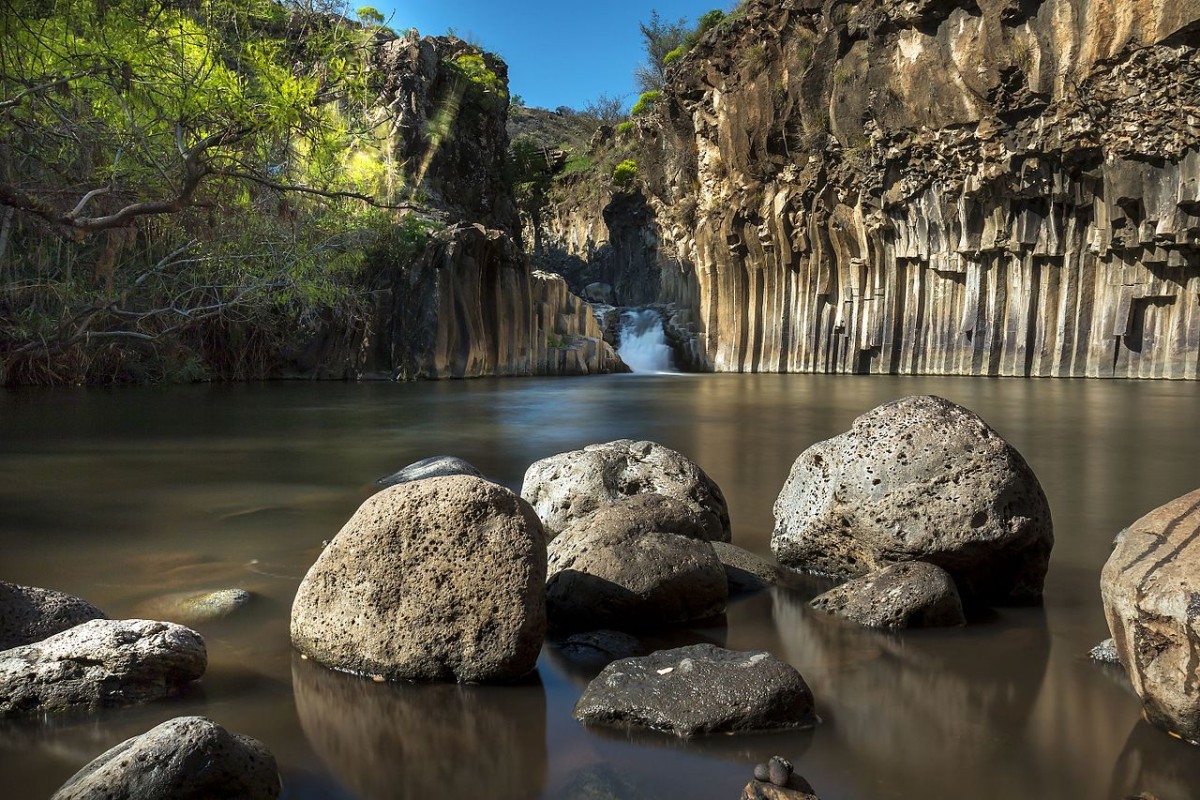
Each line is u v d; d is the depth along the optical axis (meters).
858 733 3.74
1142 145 26.23
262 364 31.55
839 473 6.11
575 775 3.40
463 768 3.46
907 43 31.59
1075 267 30.23
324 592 4.62
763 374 37.88
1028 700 4.08
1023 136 28.84
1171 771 3.38
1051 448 12.49
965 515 5.58
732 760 3.52
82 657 4.04
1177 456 11.69
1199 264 27.22
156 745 3.10
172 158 14.09
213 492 9.34
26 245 22.47
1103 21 25.94
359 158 31.03
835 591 5.49
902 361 35.72
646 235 52.00
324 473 10.61
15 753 3.53
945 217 32.72
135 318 24.08
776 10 37.19
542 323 37.25
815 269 38.31
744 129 39.31
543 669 4.55
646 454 7.38
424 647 4.37
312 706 4.05
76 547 6.89
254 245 22.89
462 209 43.25
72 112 13.89
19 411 18.84
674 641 4.94
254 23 13.31
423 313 32.47
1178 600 3.61
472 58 45.12
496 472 10.48
